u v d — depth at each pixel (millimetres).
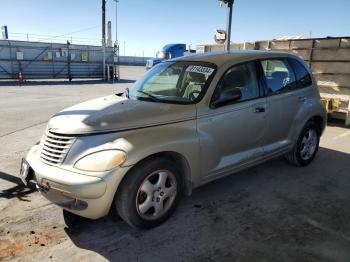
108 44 28906
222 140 3971
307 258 3055
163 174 3459
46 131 3541
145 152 3217
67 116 3572
